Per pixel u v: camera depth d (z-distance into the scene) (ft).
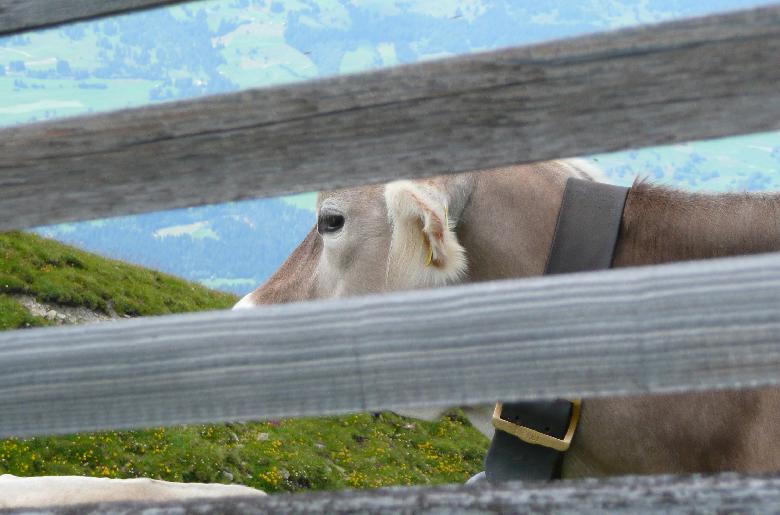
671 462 14.21
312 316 8.07
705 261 7.36
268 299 18.70
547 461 14.74
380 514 7.83
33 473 79.10
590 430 14.51
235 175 8.25
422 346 7.81
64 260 135.54
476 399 7.70
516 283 7.70
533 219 15.52
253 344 8.16
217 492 17.69
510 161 7.70
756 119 7.18
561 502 7.52
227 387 8.21
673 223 14.75
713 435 13.83
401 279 15.76
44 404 8.57
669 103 7.32
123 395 8.43
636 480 7.43
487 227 15.62
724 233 14.51
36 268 128.88
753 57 7.09
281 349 8.10
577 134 7.53
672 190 15.15
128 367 8.39
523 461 14.83
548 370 7.57
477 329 7.72
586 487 7.51
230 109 8.16
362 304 7.97
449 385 7.76
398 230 15.64
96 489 17.38
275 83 8.05
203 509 8.25
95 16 9.20
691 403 13.88
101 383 8.45
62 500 17.07
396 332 7.87
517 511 7.59
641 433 14.20
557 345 7.55
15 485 17.60
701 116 7.27
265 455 97.91
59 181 8.57
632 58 7.33
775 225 14.32
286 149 8.11
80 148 8.45
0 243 130.52
